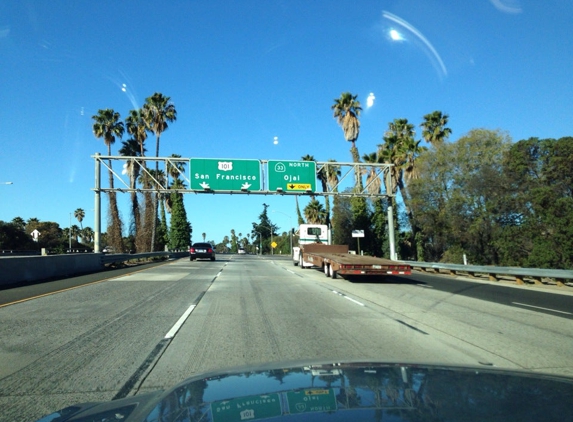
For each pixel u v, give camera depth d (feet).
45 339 29.07
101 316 37.60
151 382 20.35
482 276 83.66
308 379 10.45
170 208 257.96
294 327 33.22
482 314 39.78
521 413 7.93
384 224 167.02
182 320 35.94
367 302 47.26
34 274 67.62
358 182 116.26
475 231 112.68
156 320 35.88
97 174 101.30
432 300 49.32
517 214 109.60
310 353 25.34
